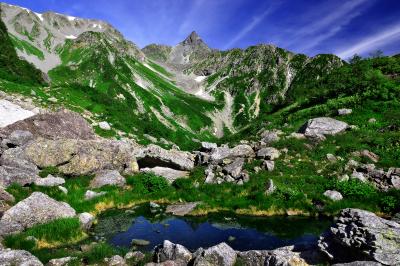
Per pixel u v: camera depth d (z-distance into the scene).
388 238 15.60
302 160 38.47
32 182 28.78
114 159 37.28
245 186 32.47
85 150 35.78
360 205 27.94
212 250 16.53
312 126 47.00
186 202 30.95
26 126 40.56
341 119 56.09
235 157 39.62
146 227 24.62
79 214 23.86
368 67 100.25
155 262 17.52
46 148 34.56
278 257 16.05
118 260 17.47
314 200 29.45
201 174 36.34
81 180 33.19
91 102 105.94
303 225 25.20
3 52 138.12
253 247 20.92
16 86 79.00
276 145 42.06
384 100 61.75
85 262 17.62
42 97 78.62
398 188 30.20
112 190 32.03
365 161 37.31
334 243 17.56
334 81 103.75
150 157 39.34
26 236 19.89
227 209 29.11
